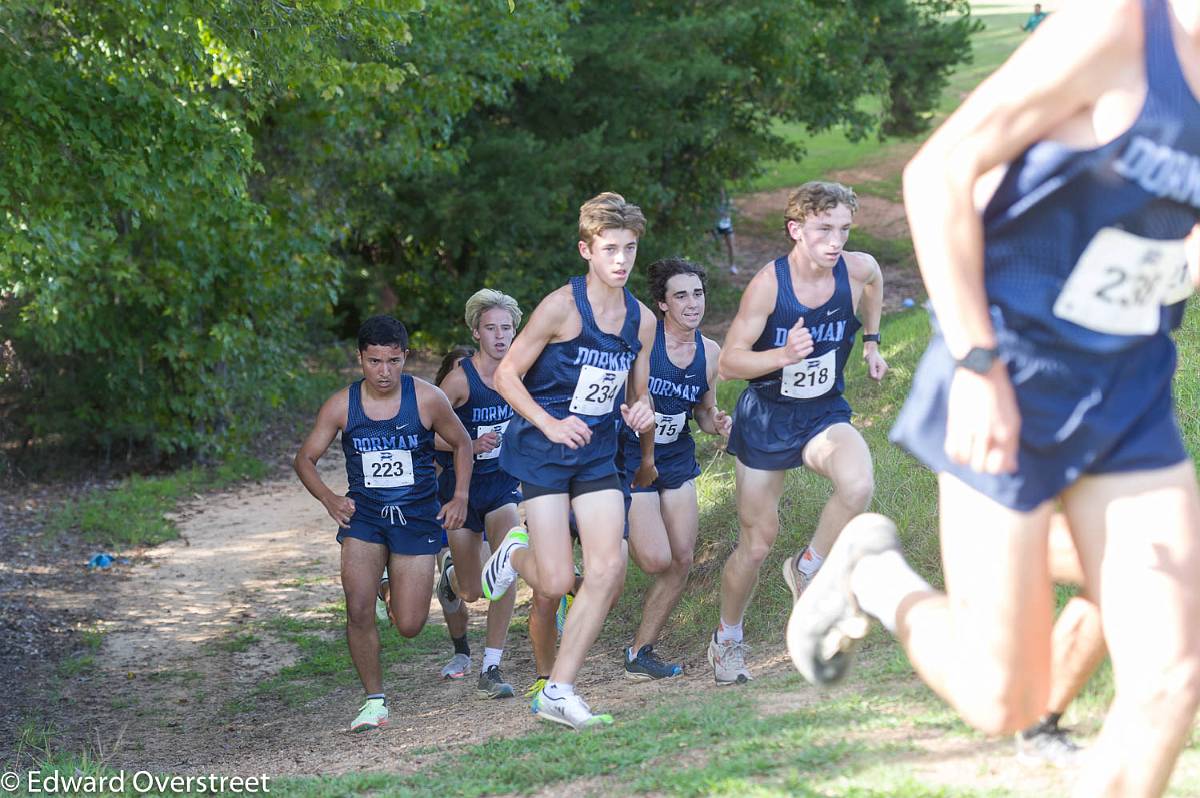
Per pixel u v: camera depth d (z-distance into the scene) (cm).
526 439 830
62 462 2555
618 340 816
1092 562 382
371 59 2050
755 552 884
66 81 1461
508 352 823
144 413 2498
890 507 1083
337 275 2684
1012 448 355
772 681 842
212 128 1608
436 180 3269
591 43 3331
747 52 3831
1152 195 347
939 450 389
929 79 4681
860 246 4778
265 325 2628
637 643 1047
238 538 1988
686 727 728
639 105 3522
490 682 1078
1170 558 363
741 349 831
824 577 475
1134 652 363
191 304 2436
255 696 1245
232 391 2561
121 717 1204
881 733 606
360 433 1028
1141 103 339
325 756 942
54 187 1545
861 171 5997
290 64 1602
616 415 851
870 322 924
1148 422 376
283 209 2559
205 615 1585
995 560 379
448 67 2505
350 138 2702
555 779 653
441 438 1085
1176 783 460
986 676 389
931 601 424
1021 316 365
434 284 3591
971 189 348
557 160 3269
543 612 988
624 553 824
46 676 1354
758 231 5166
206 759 1024
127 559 1889
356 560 1035
